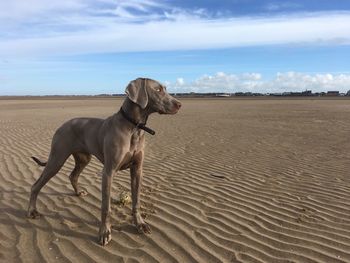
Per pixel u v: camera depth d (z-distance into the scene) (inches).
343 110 309.3
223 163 95.4
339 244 50.4
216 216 58.8
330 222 57.3
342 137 143.5
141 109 52.1
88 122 57.6
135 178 54.4
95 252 47.9
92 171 83.6
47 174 58.7
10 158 97.1
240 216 59.0
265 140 135.3
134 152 52.9
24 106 408.5
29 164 90.4
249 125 188.7
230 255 47.1
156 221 56.5
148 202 64.4
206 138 140.2
